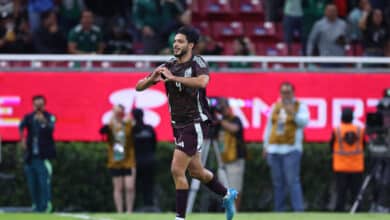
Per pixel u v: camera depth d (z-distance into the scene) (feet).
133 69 137.90
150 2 147.74
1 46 143.84
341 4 161.17
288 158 123.24
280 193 124.36
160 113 137.18
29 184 125.18
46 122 124.06
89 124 137.08
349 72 140.05
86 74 137.39
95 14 159.22
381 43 149.18
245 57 137.39
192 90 73.82
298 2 155.53
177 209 73.97
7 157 135.23
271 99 138.82
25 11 152.15
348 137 127.13
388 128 128.88
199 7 164.35
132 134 126.31
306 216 100.83
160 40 146.30
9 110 136.05
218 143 125.49
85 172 136.46
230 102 138.31
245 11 164.86
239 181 125.80
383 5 165.78
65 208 136.36
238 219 95.91
